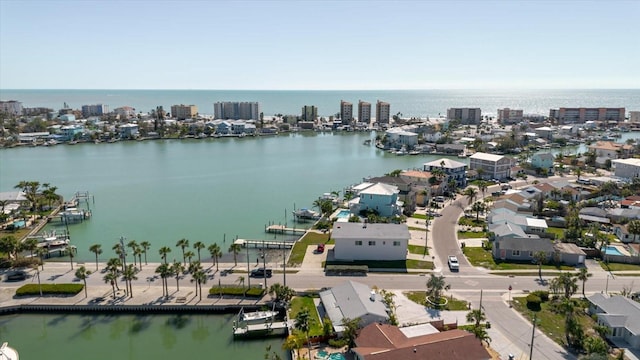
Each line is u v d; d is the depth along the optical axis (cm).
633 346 6556
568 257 9788
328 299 7750
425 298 8150
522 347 6588
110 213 14650
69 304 8044
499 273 9288
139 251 9769
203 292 8506
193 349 7044
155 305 7988
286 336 7312
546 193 15138
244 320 7425
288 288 7969
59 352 7006
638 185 16412
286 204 15850
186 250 11312
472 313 6988
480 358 5906
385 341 6188
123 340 7306
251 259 10469
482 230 12050
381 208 13188
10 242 9675
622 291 8319
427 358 5772
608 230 12025
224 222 13762
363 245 9956
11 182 19125
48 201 14838
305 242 11288
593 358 5747
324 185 18900
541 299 8044
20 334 7488
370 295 7688
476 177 19038
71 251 10100
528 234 11369
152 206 15538
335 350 6619
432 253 10394
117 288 8669
